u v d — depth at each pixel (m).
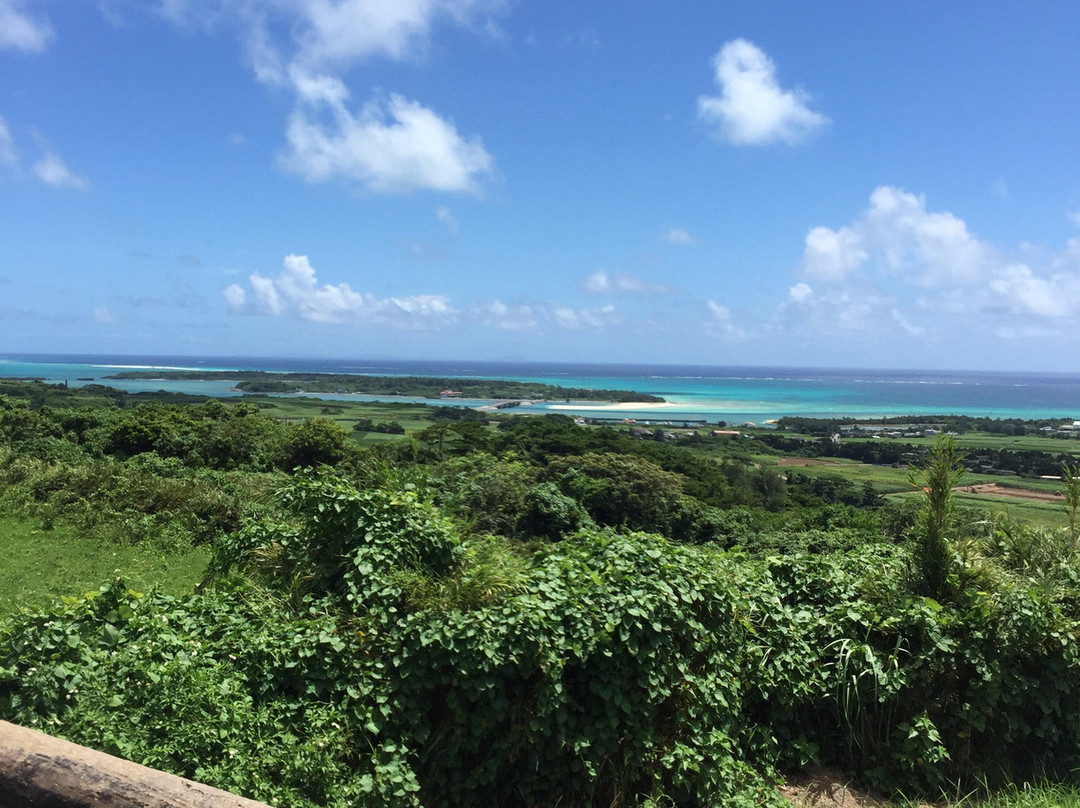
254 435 26.66
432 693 3.91
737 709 4.41
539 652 3.85
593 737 3.90
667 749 4.10
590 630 4.00
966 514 6.46
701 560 4.80
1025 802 4.12
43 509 13.57
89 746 2.99
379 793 3.38
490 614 3.95
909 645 4.79
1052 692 4.63
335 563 4.64
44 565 10.13
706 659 4.41
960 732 4.58
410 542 4.60
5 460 16.91
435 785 3.75
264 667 3.73
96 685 3.27
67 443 21.72
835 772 4.65
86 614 3.70
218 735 3.22
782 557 5.70
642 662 4.02
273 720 3.50
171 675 3.39
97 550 11.43
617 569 4.37
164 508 13.78
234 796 1.94
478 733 3.79
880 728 4.63
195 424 25.94
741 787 4.16
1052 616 4.75
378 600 4.16
